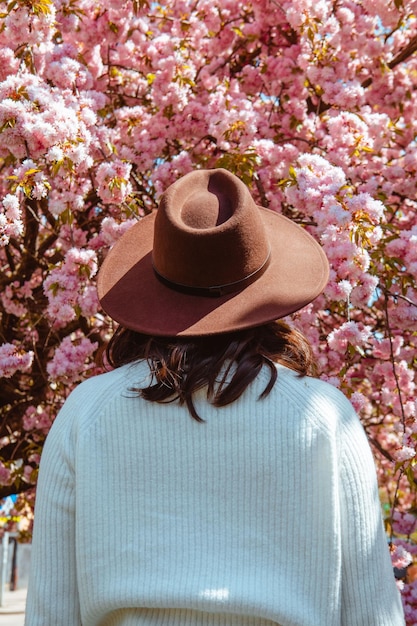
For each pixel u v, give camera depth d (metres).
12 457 4.45
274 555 1.09
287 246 1.31
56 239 4.48
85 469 1.14
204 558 1.09
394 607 1.13
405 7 4.08
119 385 1.18
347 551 1.10
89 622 1.15
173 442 1.12
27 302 4.29
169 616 1.09
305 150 4.21
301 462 1.09
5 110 2.94
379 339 3.70
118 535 1.12
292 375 1.16
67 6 3.69
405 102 4.43
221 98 3.95
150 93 4.48
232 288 1.20
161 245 1.21
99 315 4.47
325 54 4.05
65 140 3.02
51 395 4.67
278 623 1.07
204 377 1.13
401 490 5.26
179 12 4.48
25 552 15.30
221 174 1.26
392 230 3.14
